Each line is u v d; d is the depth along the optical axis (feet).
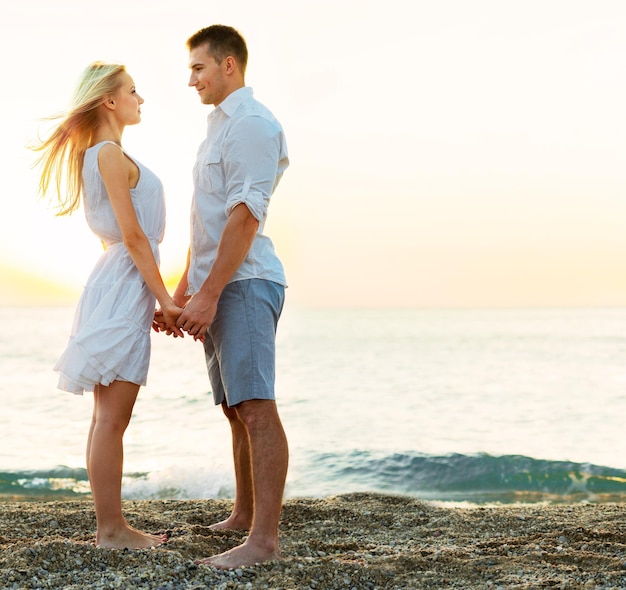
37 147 10.44
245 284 9.73
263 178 9.63
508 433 31.91
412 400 43.80
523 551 10.38
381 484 22.45
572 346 96.84
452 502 20.16
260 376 9.57
